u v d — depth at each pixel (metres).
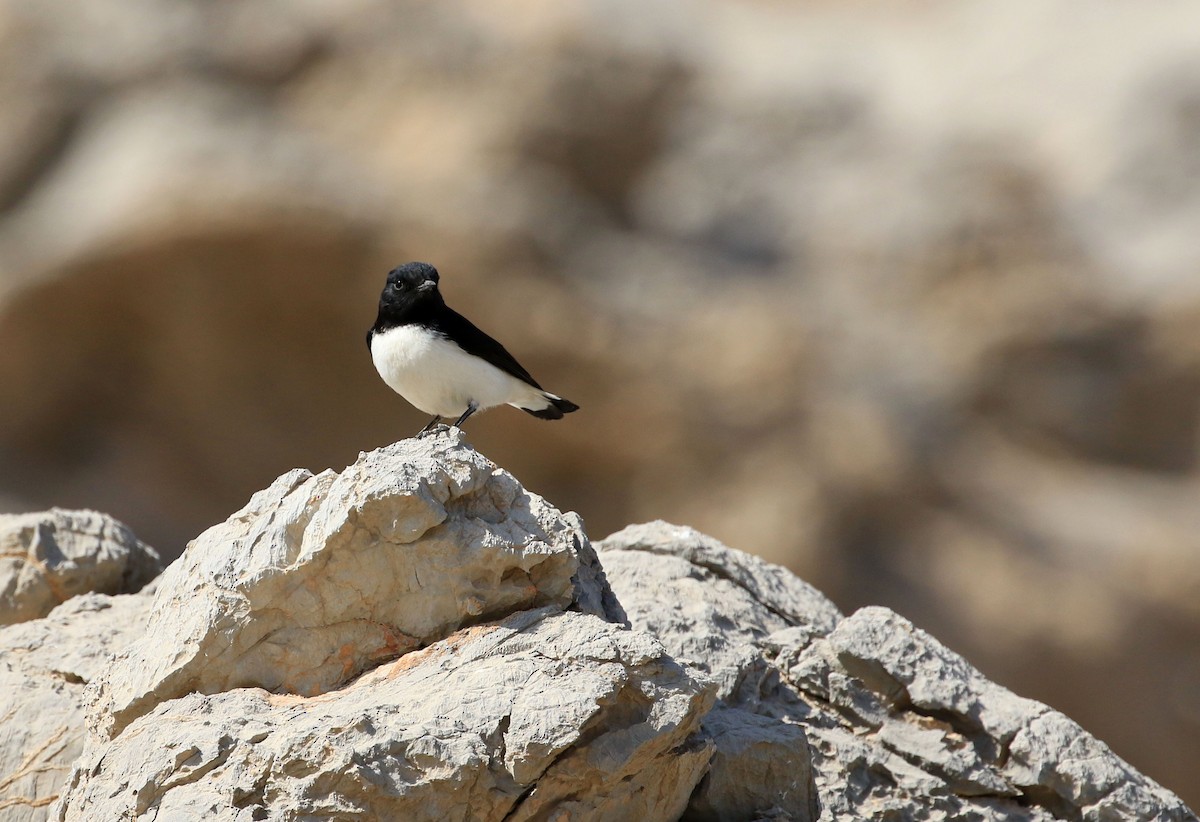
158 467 25.23
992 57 29.56
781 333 23.97
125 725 5.33
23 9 24.72
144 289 23.58
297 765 4.67
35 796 6.02
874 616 6.64
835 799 5.95
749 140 26.64
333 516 5.17
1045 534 24.16
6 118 24.28
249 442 25.06
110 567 7.93
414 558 5.19
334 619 5.26
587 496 24.27
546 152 24.80
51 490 24.56
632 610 6.70
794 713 6.35
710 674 6.35
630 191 25.80
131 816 4.75
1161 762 23.19
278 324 24.12
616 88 25.48
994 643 23.22
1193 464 25.64
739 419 23.64
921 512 24.00
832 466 23.67
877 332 25.05
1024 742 6.19
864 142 27.03
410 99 24.45
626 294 23.91
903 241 25.66
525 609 5.30
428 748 4.62
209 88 24.42
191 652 5.26
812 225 25.91
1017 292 25.47
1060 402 25.36
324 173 23.02
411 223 23.09
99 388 24.91
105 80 24.52
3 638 6.89
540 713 4.68
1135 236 26.75
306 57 24.80
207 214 22.47
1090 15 30.11
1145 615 23.75
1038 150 27.86
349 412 25.14
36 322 23.78
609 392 23.45
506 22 25.31
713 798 5.51
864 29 30.22
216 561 5.41
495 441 24.05
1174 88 28.05
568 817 4.80
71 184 24.12
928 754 6.18
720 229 25.69
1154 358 25.44
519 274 23.23
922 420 24.50
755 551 23.38
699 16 29.27
